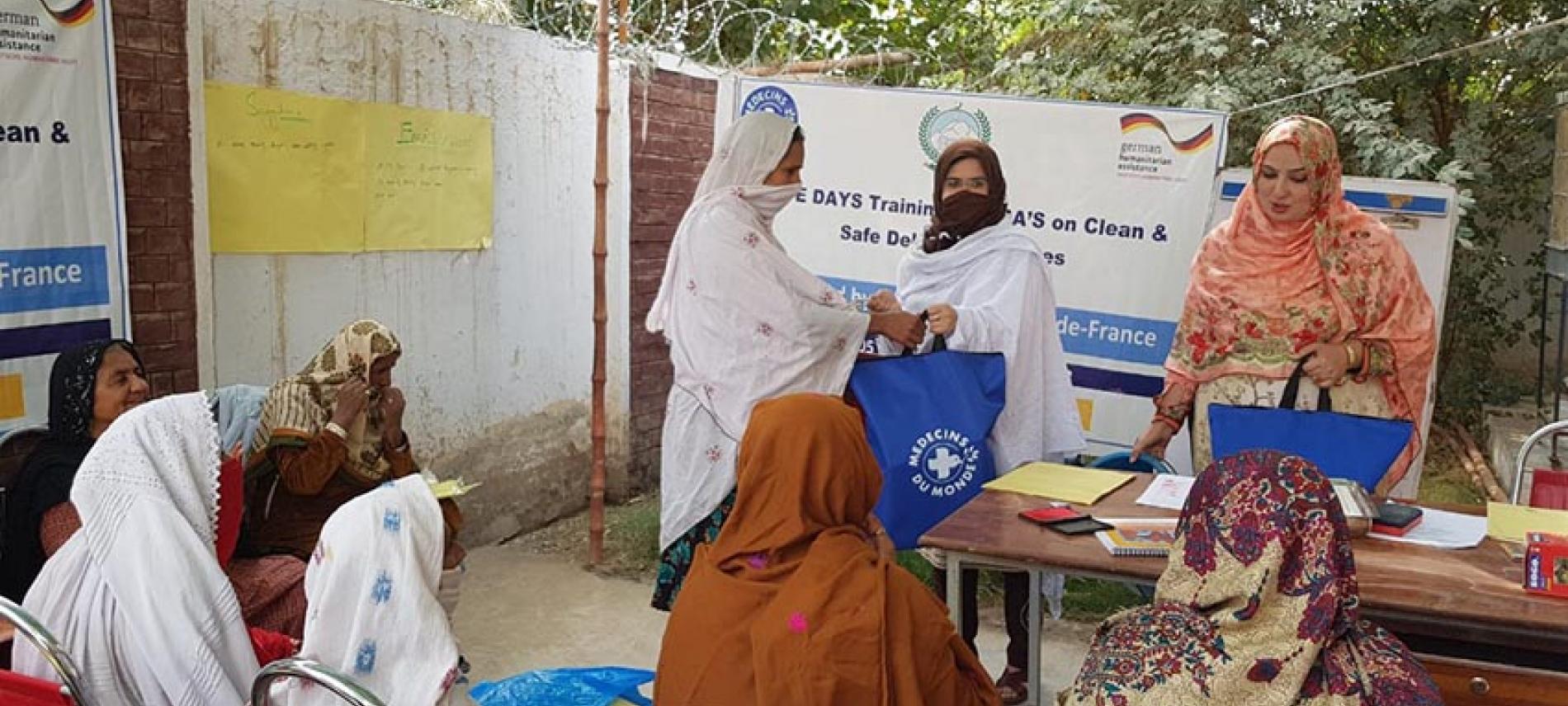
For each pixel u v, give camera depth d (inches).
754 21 294.8
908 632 87.3
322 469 143.4
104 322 159.0
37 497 132.3
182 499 116.7
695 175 270.2
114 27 159.8
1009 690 157.5
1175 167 201.8
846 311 156.3
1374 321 173.2
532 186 232.4
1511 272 313.6
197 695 108.2
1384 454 142.2
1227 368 178.2
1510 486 254.7
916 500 156.3
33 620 97.3
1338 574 82.7
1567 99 267.9
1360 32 297.7
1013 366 165.2
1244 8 291.1
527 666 172.7
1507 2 290.0
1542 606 98.6
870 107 212.7
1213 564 86.9
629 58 245.0
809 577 88.4
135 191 164.2
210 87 173.3
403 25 201.6
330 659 101.0
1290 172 170.7
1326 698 82.7
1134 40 294.5
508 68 223.3
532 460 238.8
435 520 107.2
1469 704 101.0
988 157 171.0
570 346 246.4
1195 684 84.0
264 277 184.4
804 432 91.7
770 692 85.9
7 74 146.9
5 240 147.9
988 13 350.3
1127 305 206.5
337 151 192.4
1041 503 127.5
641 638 183.6
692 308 155.2
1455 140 291.7
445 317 215.9
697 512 155.6
